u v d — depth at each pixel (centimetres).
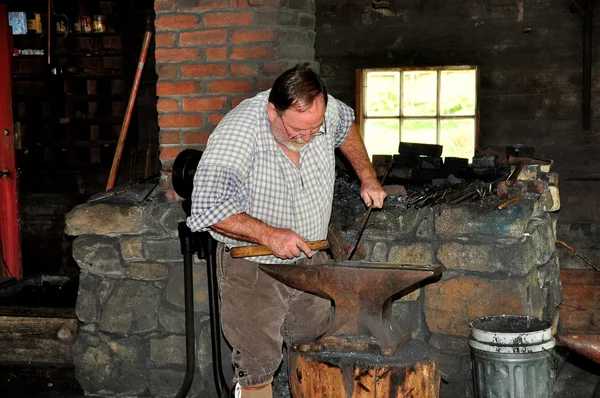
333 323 284
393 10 600
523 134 586
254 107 277
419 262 357
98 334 388
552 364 333
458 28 590
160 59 384
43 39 664
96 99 670
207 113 382
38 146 682
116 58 670
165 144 387
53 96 674
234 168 268
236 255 282
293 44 386
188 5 379
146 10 657
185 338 366
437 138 602
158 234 378
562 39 574
